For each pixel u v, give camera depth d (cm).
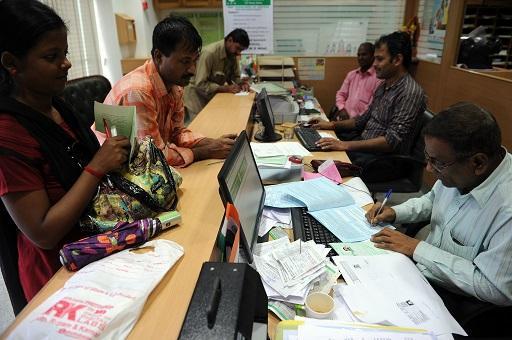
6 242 97
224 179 85
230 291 52
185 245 87
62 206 81
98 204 88
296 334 75
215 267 57
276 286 95
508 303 101
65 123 98
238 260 84
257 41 406
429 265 113
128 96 131
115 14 407
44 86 84
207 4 458
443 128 103
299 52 434
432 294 98
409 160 219
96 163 86
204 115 232
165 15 484
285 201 142
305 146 211
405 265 108
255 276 58
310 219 133
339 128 276
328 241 121
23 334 58
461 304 113
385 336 75
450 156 104
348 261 108
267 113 220
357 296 95
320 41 430
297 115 276
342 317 89
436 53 321
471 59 280
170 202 100
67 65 85
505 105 218
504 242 100
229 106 259
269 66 375
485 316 110
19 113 80
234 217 82
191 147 157
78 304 63
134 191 91
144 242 85
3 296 188
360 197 151
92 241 79
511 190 105
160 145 138
